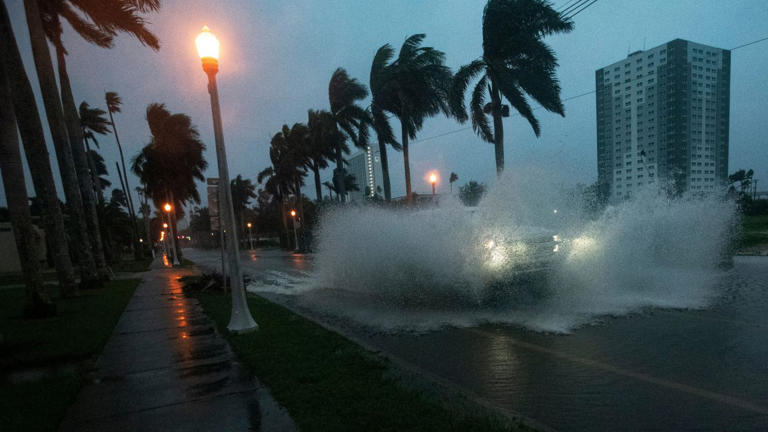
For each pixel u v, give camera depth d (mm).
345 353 5426
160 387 4609
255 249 65875
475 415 3531
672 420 3443
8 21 10977
